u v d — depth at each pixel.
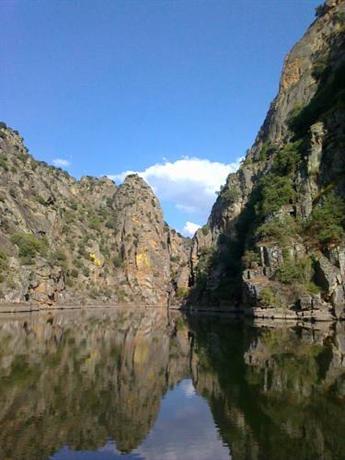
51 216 197.38
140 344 47.66
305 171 90.94
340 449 16.05
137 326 77.50
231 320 88.81
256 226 100.69
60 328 68.62
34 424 18.67
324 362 32.66
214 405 21.95
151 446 16.59
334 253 75.62
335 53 125.50
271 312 80.06
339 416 19.64
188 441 17.14
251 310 88.94
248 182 155.50
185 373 30.38
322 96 103.50
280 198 92.62
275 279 83.38
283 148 104.06
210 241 174.25
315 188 88.00
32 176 198.75
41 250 154.12
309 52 161.00
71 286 187.88
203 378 28.48
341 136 86.19
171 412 20.86
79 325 77.00
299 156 95.50
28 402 21.83
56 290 157.88
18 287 123.81
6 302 117.56
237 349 41.78
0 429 17.97
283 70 169.38
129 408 21.53
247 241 102.88
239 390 24.72
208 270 145.25
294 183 93.38
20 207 168.38
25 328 65.56
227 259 132.50
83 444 16.70
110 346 45.41
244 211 138.00
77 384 26.05
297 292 78.56
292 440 16.98
